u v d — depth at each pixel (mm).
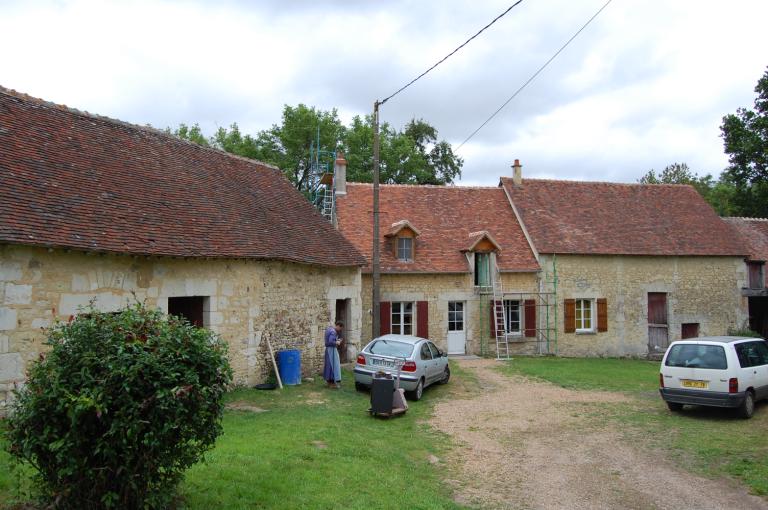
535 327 21234
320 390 12820
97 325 4629
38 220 8461
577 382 15656
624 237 22891
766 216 30297
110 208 10102
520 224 22750
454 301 20594
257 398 11453
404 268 19766
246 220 13375
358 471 7184
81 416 4277
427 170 38750
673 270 23000
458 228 22062
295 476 6652
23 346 8203
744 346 11812
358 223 21156
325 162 32125
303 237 15109
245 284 12406
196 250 10758
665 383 11820
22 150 9734
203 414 4734
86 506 4594
